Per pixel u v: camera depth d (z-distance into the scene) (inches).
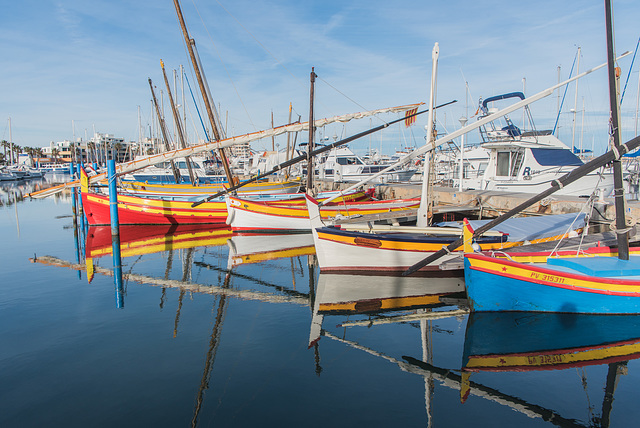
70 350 315.0
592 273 369.4
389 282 504.1
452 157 1587.1
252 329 360.5
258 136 805.2
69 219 1139.9
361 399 245.8
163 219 1015.0
